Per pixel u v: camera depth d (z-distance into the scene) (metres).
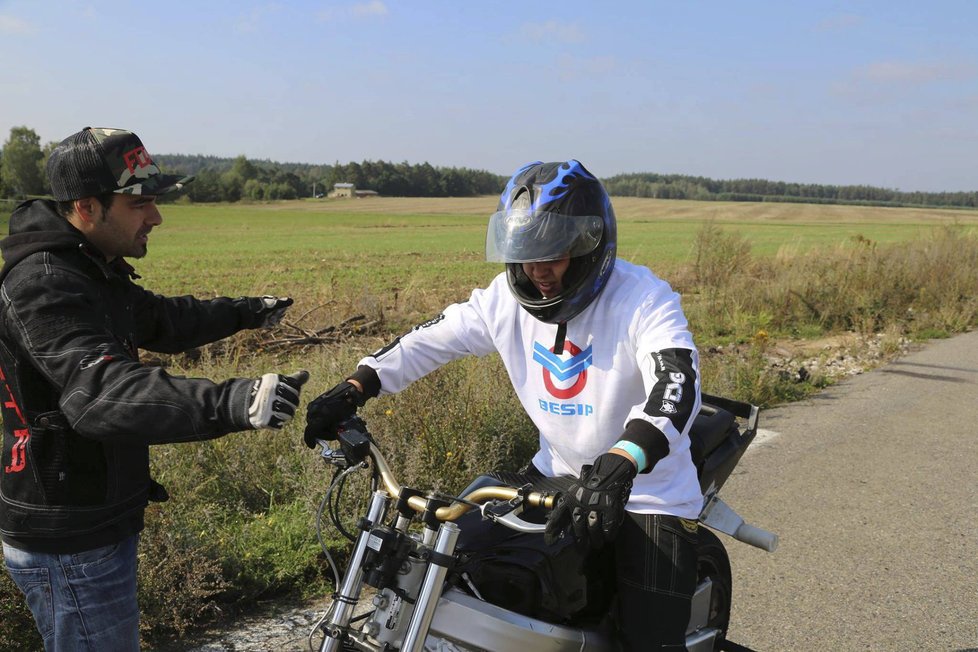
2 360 2.20
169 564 3.81
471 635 2.23
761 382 8.00
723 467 3.17
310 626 3.79
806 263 15.46
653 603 2.57
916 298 13.61
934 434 6.83
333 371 6.35
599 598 2.65
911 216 101.38
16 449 2.21
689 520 2.68
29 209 2.31
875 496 5.50
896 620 3.96
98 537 2.28
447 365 6.07
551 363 2.64
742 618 3.99
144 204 2.36
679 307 2.57
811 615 4.01
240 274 24.22
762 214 99.69
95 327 2.18
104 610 2.32
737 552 4.71
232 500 4.92
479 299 2.79
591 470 2.11
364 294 12.41
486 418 5.75
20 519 2.22
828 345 10.88
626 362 2.55
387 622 2.14
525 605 2.39
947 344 10.89
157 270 26.12
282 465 5.02
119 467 2.30
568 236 2.39
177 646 3.60
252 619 3.86
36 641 3.54
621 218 88.50
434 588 2.08
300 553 4.29
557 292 2.49
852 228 68.44
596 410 2.60
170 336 2.81
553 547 2.46
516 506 2.09
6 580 3.51
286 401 1.96
